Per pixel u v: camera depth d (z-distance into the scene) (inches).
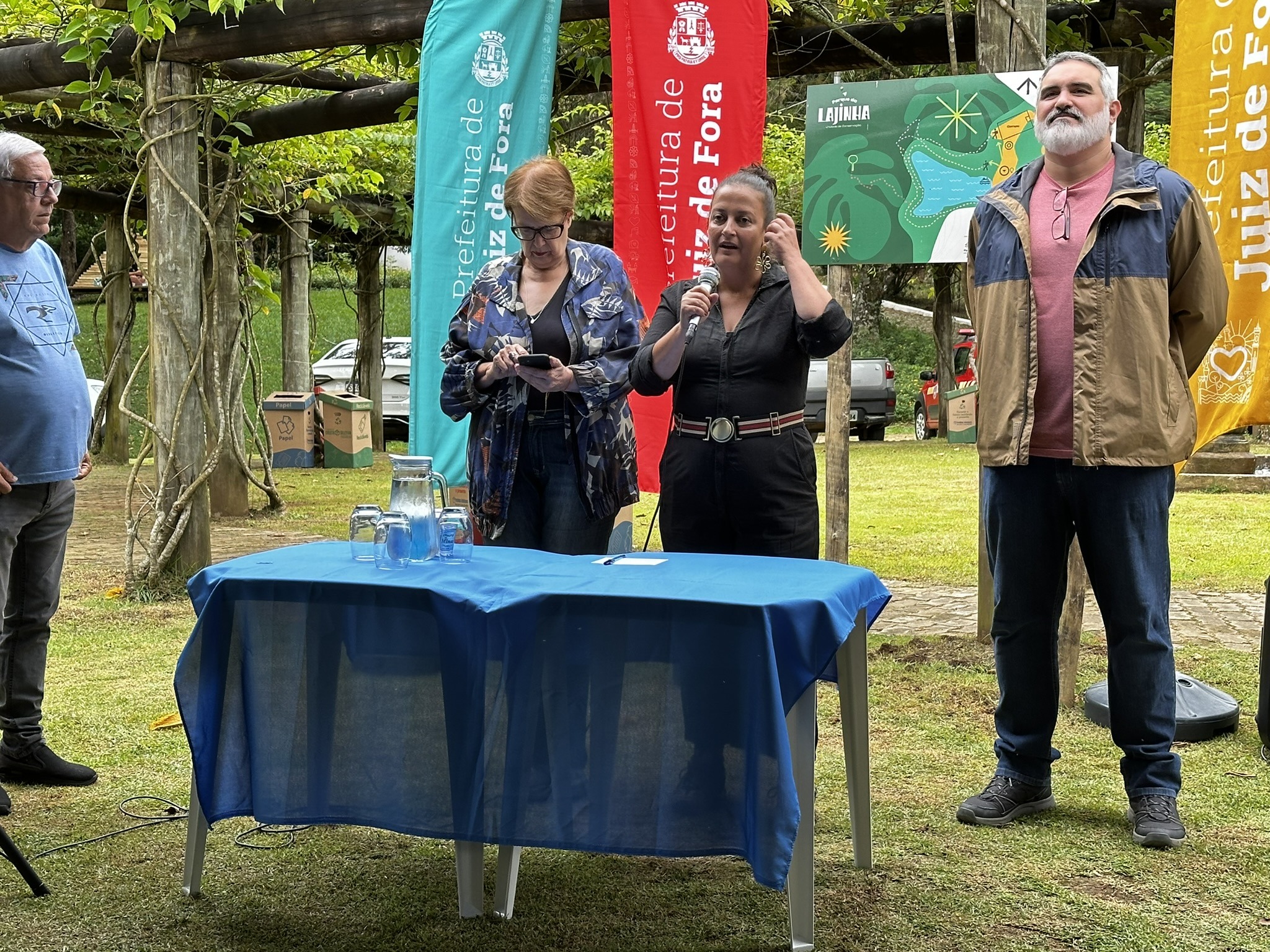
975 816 138.4
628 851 100.3
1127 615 134.2
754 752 95.7
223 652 112.9
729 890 121.5
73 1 275.6
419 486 118.7
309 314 639.1
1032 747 140.2
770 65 258.4
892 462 614.9
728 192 133.5
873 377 807.1
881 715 183.3
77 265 942.4
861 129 201.2
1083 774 156.3
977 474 554.9
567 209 144.5
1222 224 171.6
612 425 146.5
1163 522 135.0
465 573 112.7
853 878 122.7
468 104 214.2
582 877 125.1
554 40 216.7
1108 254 132.3
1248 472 484.1
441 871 126.7
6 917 114.9
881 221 201.8
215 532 373.1
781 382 135.3
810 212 205.2
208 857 130.0
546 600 101.7
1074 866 126.0
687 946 108.9
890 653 222.7
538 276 148.7
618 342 146.8
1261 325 168.2
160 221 271.7
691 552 135.1
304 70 299.3
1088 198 135.6
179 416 272.7
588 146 573.6
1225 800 145.6
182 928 112.9
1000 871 124.8
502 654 102.3
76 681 202.1
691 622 98.4
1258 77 165.8
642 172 209.9
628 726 100.3
